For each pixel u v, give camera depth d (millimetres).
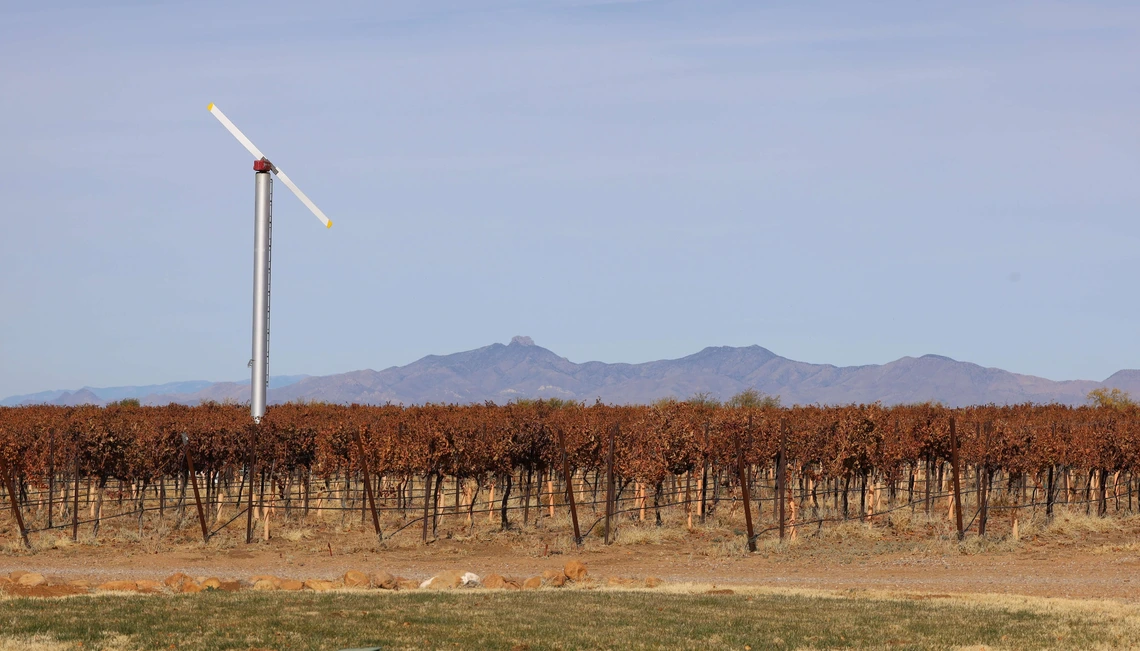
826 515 91625
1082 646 40875
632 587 59531
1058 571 68438
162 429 89312
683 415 96500
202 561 73500
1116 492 98688
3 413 135875
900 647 40406
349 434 90500
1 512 90500
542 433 88312
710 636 42250
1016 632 43625
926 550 76375
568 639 40938
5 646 37375
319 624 42844
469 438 84312
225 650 37844
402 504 94375
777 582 64750
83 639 38812
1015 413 135750
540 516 93000
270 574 67688
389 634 41156
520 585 60250
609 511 81750
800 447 92625
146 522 88938
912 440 91125
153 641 38812
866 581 64875
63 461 87875
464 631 42188
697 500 88625
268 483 104750
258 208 111250
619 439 89000
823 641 41562
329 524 89000
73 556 75000
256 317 109062
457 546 79375
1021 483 100312
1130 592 59969
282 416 112625
